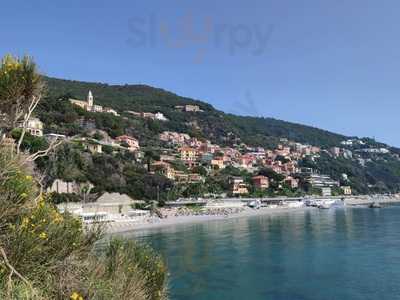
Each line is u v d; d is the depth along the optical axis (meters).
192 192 170.12
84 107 188.50
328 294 36.69
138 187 139.50
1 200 6.85
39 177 8.62
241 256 57.53
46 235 7.19
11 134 9.11
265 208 182.12
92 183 117.25
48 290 6.87
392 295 36.00
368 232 86.62
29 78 9.56
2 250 6.48
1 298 5.90
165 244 71.94
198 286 39.72
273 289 38.56
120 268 10.76
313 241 73.06
